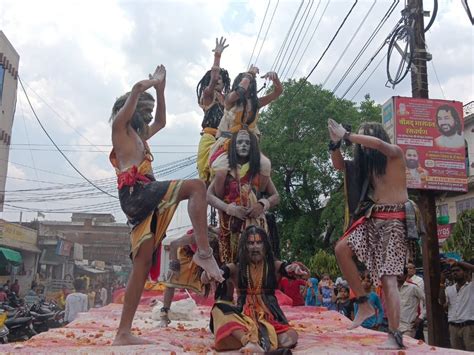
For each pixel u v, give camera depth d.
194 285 6.31
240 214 5.23
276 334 4.31
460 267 8.63
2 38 28.34
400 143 11.00
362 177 4.77
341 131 4.73
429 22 11.59
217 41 7.02
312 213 26.70
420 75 11.48
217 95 6.77
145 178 4.44
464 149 11.16
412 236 4.43
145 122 4.85
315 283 13.47
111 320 6.84
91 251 51.22
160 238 4.30
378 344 4.58
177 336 5.11
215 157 5.62
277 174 26.33
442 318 10.20
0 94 28.39
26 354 3.72
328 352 4.06
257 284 4.58
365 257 4.58
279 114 26.36
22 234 33.28
